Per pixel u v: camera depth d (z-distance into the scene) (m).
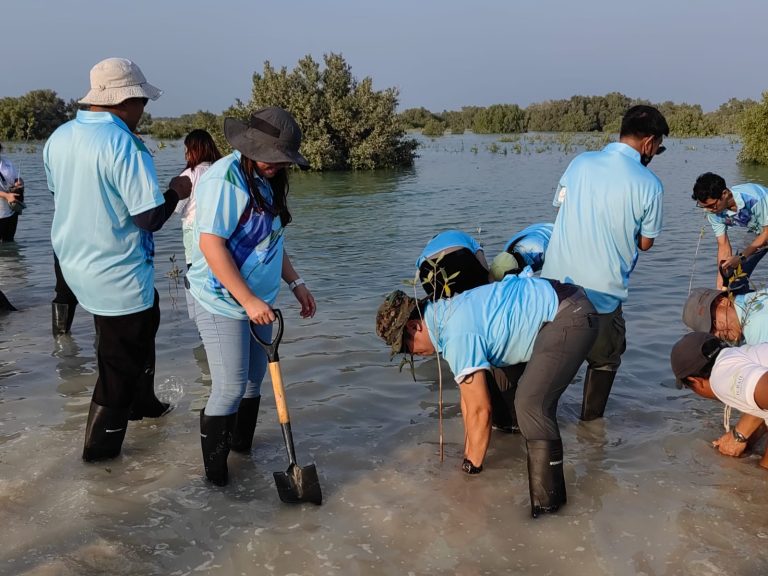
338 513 3.55
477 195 16.89
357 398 4.89
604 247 4.22
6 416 4.57
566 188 4.36
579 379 5.27
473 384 3.70
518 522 3.47
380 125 26.08
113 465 4.00
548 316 3.60
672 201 14.99
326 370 5.37
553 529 3.40
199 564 3.15
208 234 3.46
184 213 5.44
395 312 3.74
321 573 3.09
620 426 4.51
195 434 4.38
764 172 21.33
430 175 22.86
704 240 10.36
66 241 3.78
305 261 9.25
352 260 9.30
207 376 5.25
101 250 3.75
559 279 4.36
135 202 3.69
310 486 3.60
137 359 3.96
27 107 48.62
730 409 4.37
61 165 3.71
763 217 5.79
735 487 3.77
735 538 3.32
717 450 4.18
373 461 4.08
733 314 4.36
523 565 3.14
